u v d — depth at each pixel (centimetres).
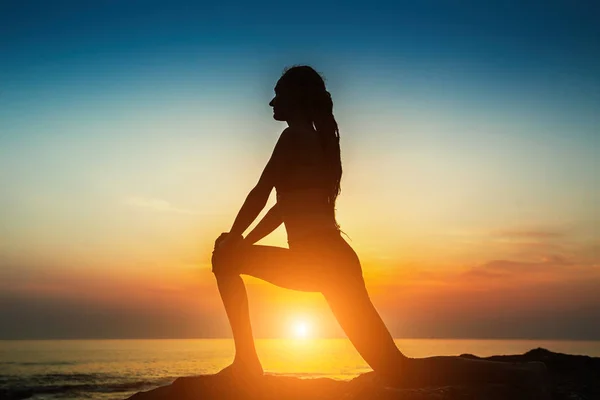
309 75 351
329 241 329
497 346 12731
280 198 342
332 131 350
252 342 342
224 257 336
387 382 335
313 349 9256
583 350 10519
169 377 3572
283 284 336
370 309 329
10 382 3169
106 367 4541
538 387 326
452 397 307
